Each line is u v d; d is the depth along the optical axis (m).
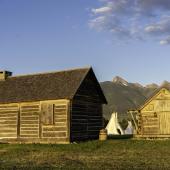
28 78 44.78
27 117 40.69
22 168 21.09
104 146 34.22
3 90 44.22
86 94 42.41
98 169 20.55
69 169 20.61
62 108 38.84
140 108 41.28
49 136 39.12
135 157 26.47
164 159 25.16
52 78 42.81
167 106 40.31
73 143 37.53
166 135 39.84
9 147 35.88
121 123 72.81
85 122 41.44
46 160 25.28
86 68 42.16
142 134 40.91
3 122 41.97
